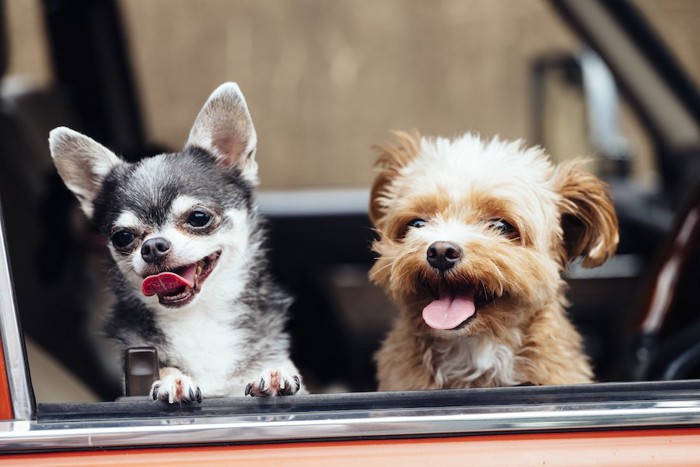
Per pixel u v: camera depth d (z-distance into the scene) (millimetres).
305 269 3717
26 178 3455
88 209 1932
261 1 9617
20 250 3324
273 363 1928
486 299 1948
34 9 4008
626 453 1577
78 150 1903
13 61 3969
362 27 10078
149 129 4449
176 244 1773
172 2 8625
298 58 9727
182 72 8438
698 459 1569
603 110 4277
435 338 2033
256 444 1585
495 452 1575
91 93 3975
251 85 9477
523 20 9984
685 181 4086
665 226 3982
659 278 2996
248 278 1936
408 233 1989
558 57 4637
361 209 4531
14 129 3506
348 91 9836
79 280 3186
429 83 10000
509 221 1967
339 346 3588
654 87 4246
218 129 1935
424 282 1933
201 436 1571
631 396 1636
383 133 9477
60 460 1562
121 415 1595
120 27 4102
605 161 4316
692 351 2488
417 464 1559
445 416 1593
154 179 1841
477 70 9977
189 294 1799
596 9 4172
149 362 1736
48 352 2980
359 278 4402
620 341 3520
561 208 2094
